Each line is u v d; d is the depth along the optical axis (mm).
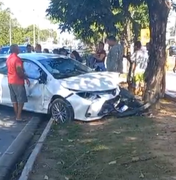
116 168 6027
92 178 5684
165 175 5688
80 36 17922
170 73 24562
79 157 6656
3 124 10000
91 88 9547
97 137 7867
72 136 8062
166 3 9969
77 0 14227
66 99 9469
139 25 18984
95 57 13562
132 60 13078
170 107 10664
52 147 7324
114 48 12539
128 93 10281
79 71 10703
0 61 11609
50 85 9867
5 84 11125
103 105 9430
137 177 5641
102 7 14445
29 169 6035
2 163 6902
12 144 8164
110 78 10250
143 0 14727
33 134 9070
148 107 9891
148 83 10117
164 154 6590
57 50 16828
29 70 10492
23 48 27266
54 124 9211
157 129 8273
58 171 6055
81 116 9320
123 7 15445
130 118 9422
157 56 10062
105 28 15984
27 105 10430
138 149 6898
